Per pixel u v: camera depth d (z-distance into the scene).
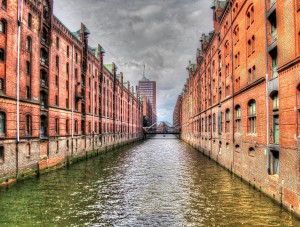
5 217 14.55
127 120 86.81
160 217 14.84
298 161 13.36
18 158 23.14
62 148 33.78
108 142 59.78
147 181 24.50
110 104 63.38
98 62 52.88
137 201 17.95
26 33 25.38
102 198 18.64
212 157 39.88
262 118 18.62
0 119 21.23
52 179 24.88
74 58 39.69
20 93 24.02
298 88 13.59
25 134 24.58
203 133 50.28
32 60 26.44
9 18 22.41
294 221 13.51
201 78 54.34
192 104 71.88
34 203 17.17
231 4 28.16
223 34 32.88
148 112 177.38
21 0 24.17
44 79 30.38
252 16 21.61
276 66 17.05
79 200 18.05
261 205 16.25
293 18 13.84
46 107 30.05
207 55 46.53
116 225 13.66
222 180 24.28
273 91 16.70
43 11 29.62
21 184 22.47
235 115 26.56
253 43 21.45
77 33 44.22
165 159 41.72
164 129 171.00
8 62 22.23
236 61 26.89
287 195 14.67
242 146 23.52
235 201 17.33
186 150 59.50
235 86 26.77
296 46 13.58
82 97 40.94
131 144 84.25
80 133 41.16
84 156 42.38
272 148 16.78
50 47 30.89
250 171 21.27
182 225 13.59
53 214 15.16
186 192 20.22
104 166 34.16
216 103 36.53
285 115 14.81
